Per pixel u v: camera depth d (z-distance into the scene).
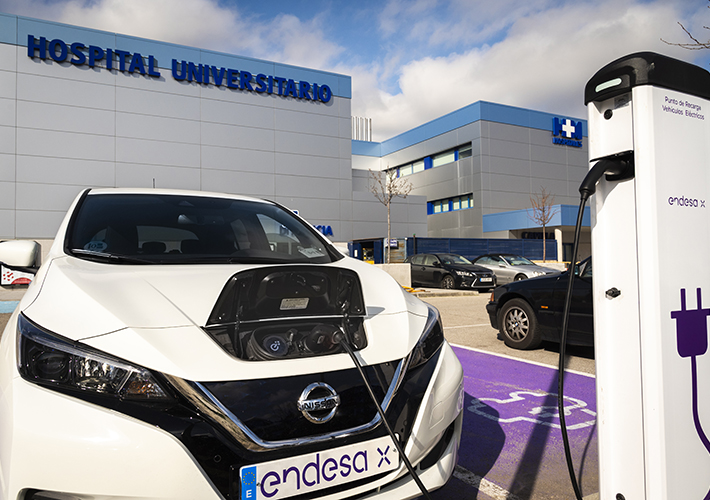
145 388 1.33
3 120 21.38
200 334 1.48
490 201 34.25
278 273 1.69
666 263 1.36
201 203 2.78
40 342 1.39
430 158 39.47
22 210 21.48
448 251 26.62
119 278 1.72
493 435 3.10
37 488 1.25
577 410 3.60
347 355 1.59
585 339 5.04
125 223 2.41
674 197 1.38
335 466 1.46
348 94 28.86
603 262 1.45
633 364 1.39
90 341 1.39
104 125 23.06
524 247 29.31
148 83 23.98
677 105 1.39
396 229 30.17
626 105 1.38
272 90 26.67
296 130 27.28
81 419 1.29
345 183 28.56
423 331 1.92
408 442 1.62
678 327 1.38
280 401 1.41
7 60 21.55
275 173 26.66
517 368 4.91
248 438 1.35
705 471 1.44
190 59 24.89
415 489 1.63
